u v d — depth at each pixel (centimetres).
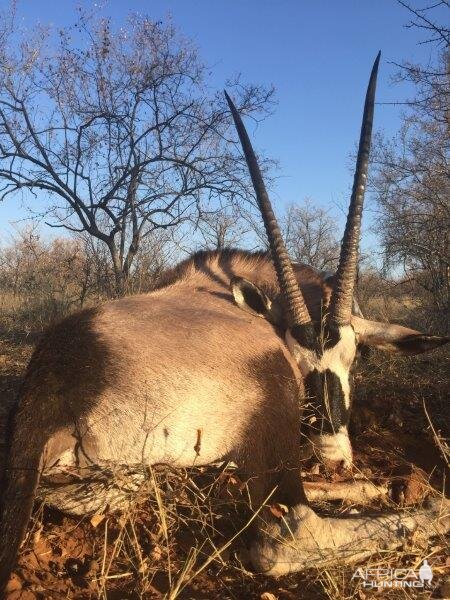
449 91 278
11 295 462
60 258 595
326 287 169
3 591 96
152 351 123
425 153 365
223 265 167
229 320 136
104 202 521
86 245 526
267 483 123
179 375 122
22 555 116
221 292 154
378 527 122
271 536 116
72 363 118
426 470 158
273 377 130
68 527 124
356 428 181
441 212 336
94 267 498
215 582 112
